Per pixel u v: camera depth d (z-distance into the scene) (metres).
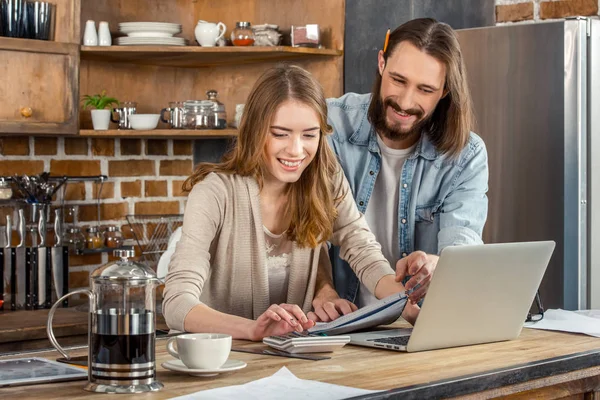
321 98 2.17
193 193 2.21
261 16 4.11
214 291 2.26
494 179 3.54
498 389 1.66
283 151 2.13
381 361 1.76
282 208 2.31
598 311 2.49
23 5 3.59
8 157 3.82
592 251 3.41
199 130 3.90
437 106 2.58
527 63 3.45
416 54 2.41
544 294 3.42
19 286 3.60
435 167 2.62
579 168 3.37
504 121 3.50
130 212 4.18
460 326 1.92
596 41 3.40
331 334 2.07
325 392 1.43
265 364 1.72
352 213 2.45
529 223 3.46
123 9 4.11
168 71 4.25
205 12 4.25
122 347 1.47
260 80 2.17
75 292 1.65
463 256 1.84
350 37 3.86
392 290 2.26
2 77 3.53
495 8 4.04
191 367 1.60
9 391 1.47
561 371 1.79
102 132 3.78
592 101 3.39
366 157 2.66
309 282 2.35
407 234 2.64
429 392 1.51
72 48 3.67
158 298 3.72
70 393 1.46
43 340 3.21
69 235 3.88
